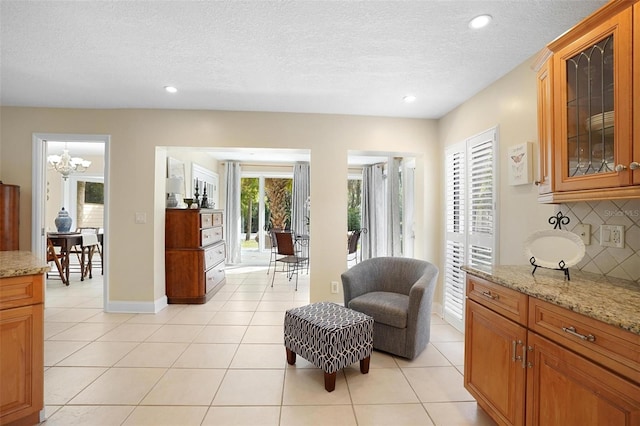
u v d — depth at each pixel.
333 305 2.54
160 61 2.40
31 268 1.66
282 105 3.36
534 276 1.68
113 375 2.20
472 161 2.95
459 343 2.81
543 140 1.76
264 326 3.15
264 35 2.03
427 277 2.59
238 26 1.94
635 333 0.97
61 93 3.05
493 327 1.66
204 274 3.96
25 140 3.41
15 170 3.41
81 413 1.78
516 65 2.40
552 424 1.28
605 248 1.71
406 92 2.95
